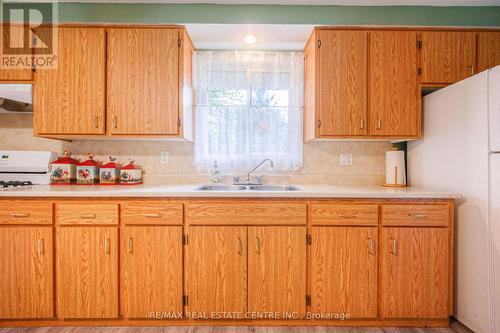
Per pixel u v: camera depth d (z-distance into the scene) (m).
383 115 1.98
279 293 1.71
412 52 1.97
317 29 1.99
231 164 2.36
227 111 2.34
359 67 1.97
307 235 1.72
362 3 2.02
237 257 1.71
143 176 2.36
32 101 1.98
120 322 1.74
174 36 1.99
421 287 1.71
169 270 1.70
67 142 2.34
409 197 1.70
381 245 1.72
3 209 1.68
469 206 1.66
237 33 2.12
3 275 1.68
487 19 2.03
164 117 1.99
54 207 1.70
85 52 1.95
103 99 1.96
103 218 1.70
